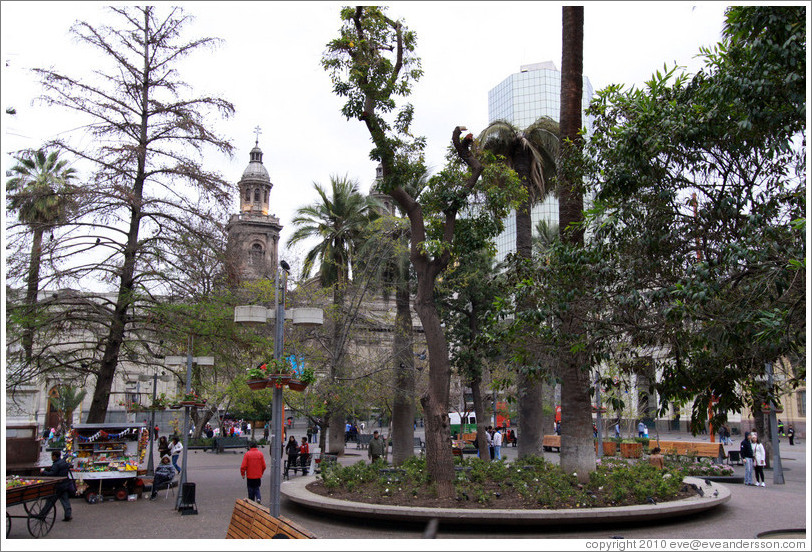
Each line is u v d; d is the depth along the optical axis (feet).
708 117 29.25
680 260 32.12
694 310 27.40
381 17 48.21
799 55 25.34
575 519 40.19
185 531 42.88
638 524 42.88
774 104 28.37
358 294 86.63
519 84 306.96
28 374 62.44
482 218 52.37
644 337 32.55
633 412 112.47
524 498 45.16
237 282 66.90
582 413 50.78
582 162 37.65
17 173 84.84
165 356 67.87
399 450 87.45
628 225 32.86
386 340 93.97
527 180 79.20
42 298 67.00
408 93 49.80
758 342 26.30
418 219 50.98
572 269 34.86
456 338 95.09
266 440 137.69
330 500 46.42
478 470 53.26
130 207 62.39
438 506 43.24
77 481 59.41
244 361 70.23
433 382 48.42
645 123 31.58
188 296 63.77
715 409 32.01
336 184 98.78
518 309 39.73
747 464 70.74
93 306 62.28
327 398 76.74
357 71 46.73
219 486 69.77
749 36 28.25
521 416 75.82
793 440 140.77
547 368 40.75
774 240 28.12
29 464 67.72
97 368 67.72
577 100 54.34
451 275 90.63
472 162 51.98
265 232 237.04
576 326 37.40
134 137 63.46
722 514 48.49
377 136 49.37
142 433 63.41
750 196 30.76
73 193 59.06
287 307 85.20
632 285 31.68
